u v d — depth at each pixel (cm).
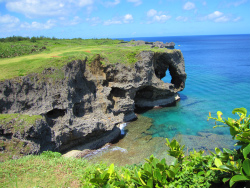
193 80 6356
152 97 4303
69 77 2670
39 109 2391
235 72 7294
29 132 2055
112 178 751
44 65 2580
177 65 4703
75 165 1310
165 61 4619
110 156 2520
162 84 4288
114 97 3522
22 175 1170
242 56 11644
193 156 802
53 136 2342
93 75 3167
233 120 664
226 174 641
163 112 3962
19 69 2564
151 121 3559
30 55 3734
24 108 2338
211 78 6544
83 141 2725
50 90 2500
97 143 2786
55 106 2509
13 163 1308
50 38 7438
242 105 4119
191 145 2700
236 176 540
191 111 3947
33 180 1120
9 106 2269
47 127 2278
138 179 676
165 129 3225
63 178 1138
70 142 2616
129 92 3634
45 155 1550
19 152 1969
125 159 2444
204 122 3434
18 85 2323
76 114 2811
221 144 2714
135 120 3619
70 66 2738
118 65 3544
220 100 4484
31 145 2038
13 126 2045
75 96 2766
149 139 2925
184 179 689
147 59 3909
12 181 1105
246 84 5684
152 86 4088
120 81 3525
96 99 3089
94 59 3228
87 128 2658
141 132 3153
